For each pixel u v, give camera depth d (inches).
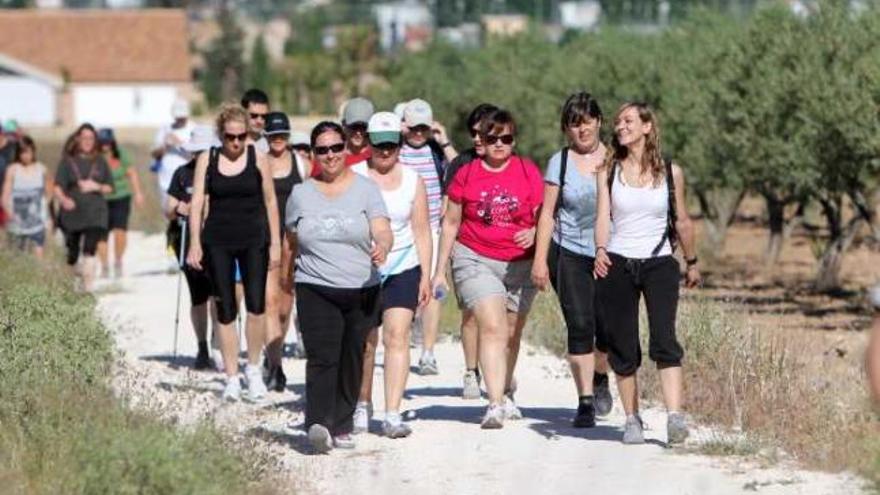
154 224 4119.1
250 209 1566.2
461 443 1366.9
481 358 1433.3
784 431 1343.5
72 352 1412.4
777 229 3403.1
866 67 2544.3
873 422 1325.0
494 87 4503.0
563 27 5949.8
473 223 1425.9
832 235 3073.3
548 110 3905.0
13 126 2938.0
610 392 1577.3
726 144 3006.9
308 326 1331.2
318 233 1321.4
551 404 1589.6
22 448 1158.3
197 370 1790.1
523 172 1423.5
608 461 1279.5
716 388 1477.6
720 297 2920.8
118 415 1207.6
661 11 4510.3
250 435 1275.8
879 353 687.7
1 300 1617.9
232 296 1566.2
